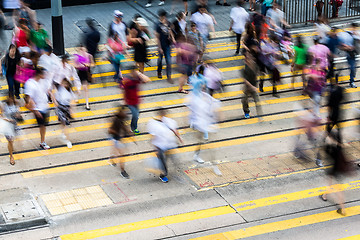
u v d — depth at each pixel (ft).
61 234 42.39
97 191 48.24
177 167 52.24
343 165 47.21
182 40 66.69
